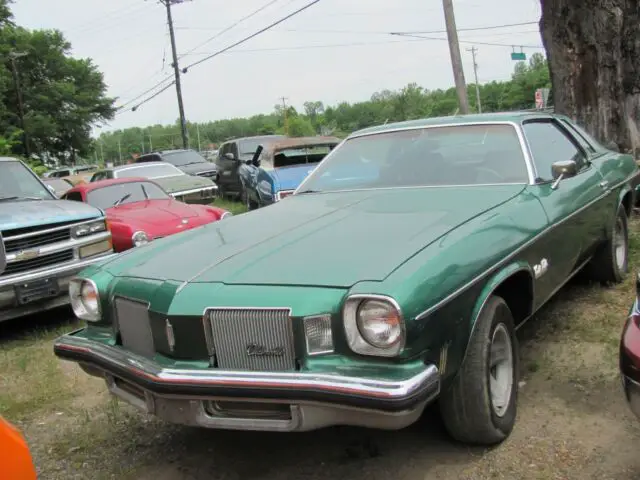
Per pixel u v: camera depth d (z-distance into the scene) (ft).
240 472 10.40
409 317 8.02
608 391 11.70
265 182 35.29
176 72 110.52
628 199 18.25
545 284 12.08
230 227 12.05
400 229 10.25
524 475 9.40
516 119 13.64
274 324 8.57
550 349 13.82
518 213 11.22
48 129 153.69
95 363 10.14
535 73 240.53
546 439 10.28
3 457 5.81
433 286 8.46
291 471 10.23
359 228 10.61
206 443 11.46
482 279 9.47
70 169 105.09
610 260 16.75
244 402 8.81
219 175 55.21
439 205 11.50
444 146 13.80
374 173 13.97
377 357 8.19
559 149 14.92
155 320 9.37
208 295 9.02
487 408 9.57
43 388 14.67
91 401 13.87
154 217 25.64
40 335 19.60
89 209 21.43
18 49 154.10
